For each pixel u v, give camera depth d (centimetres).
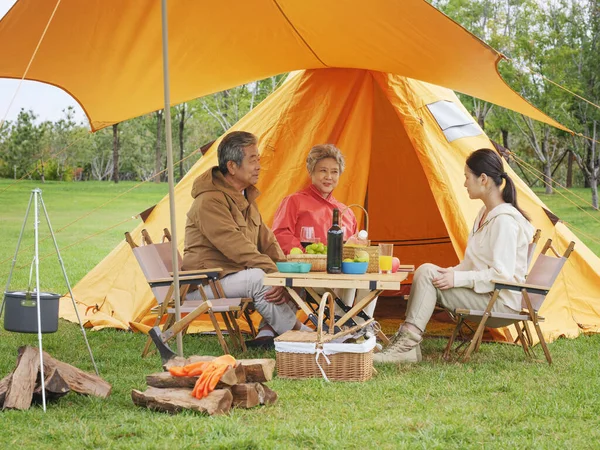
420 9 439
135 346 529
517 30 2538
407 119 620
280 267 454
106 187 3553
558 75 2388
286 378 423
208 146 680
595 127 2339
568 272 645
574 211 2355
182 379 356
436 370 455
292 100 633
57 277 1027
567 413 357
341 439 306
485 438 316
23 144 4038
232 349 514
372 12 468
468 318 493
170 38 531
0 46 489
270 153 620
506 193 502
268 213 609
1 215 2267
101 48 522
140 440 301
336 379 419
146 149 4325
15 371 355
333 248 446
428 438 308
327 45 554
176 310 429
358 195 620
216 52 569
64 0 447
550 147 2955
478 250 497
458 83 562
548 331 595
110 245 1547
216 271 489
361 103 629
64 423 322
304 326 508
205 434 305
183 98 659
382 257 461
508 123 2738
